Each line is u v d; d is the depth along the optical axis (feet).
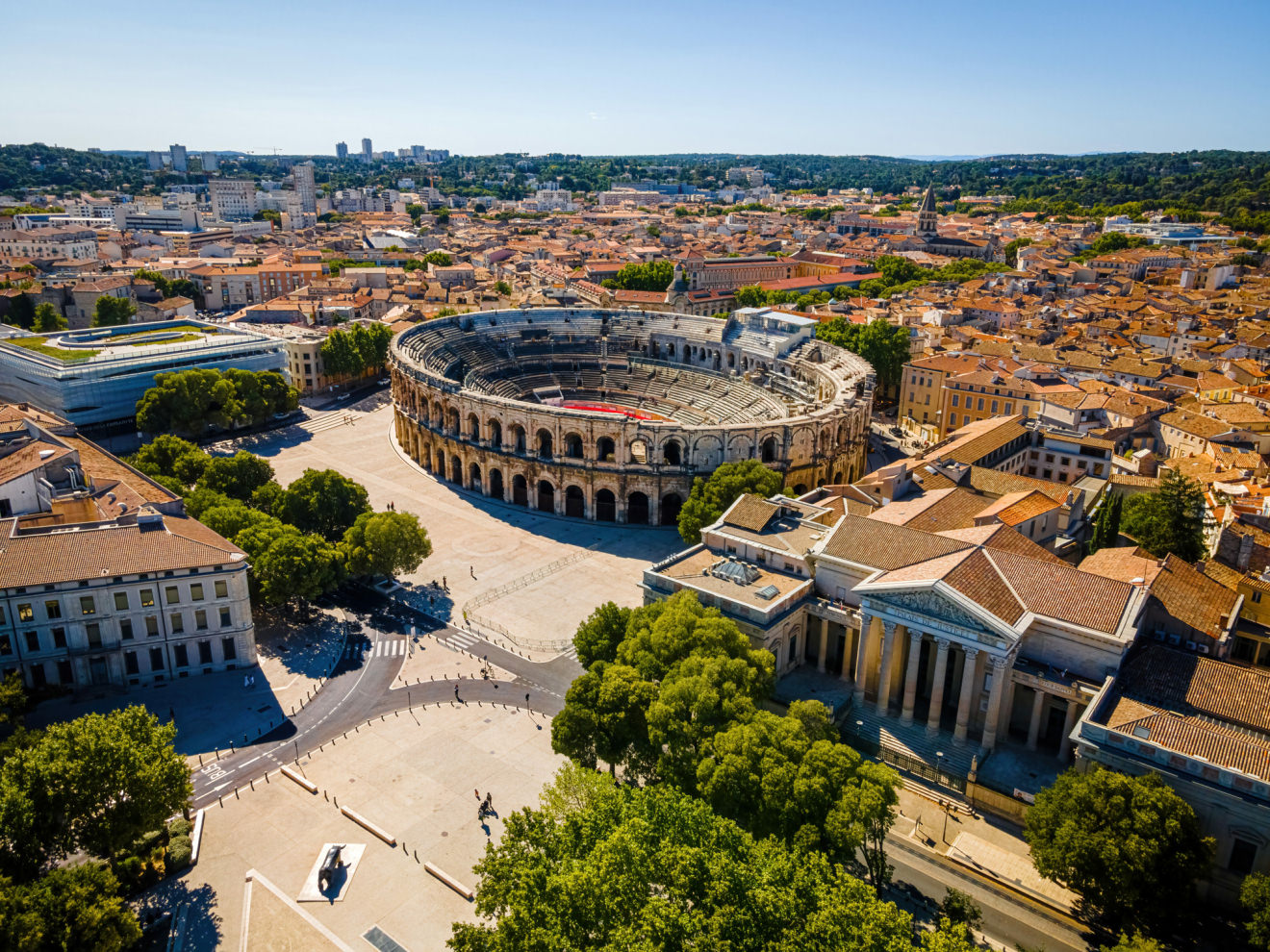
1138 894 245.04
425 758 339.98
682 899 219.20
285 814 308.81
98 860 278.67
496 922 254.47
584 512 590.96
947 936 208.44
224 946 252.62
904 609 334.24
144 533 388.16
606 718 305.53
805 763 263.29
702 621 332.39
